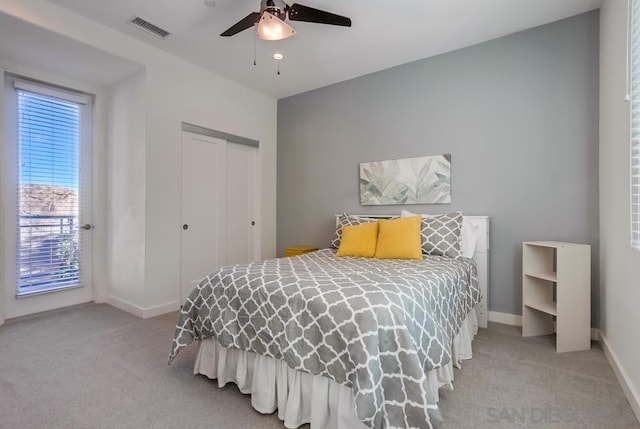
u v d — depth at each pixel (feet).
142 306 10.02
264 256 14.07
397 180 11.23
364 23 8.74
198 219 11.63
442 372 5.56
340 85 12.72
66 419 4.99
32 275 10.11
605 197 7.52
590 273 7.73
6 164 9.52
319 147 13.34
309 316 4.84
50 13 7.90
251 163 13.88
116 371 6.52
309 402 4.93
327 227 13.15
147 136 9.97
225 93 12.37
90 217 11.41
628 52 5.72
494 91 9.55
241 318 5.62
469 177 9.95
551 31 8.75
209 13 8.36
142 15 8.45
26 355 7.23
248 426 4.92
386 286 5.09
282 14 6.57
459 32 9.20
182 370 6.60
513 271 9.31
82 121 11.19
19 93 9.81
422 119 10.78
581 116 8.39
